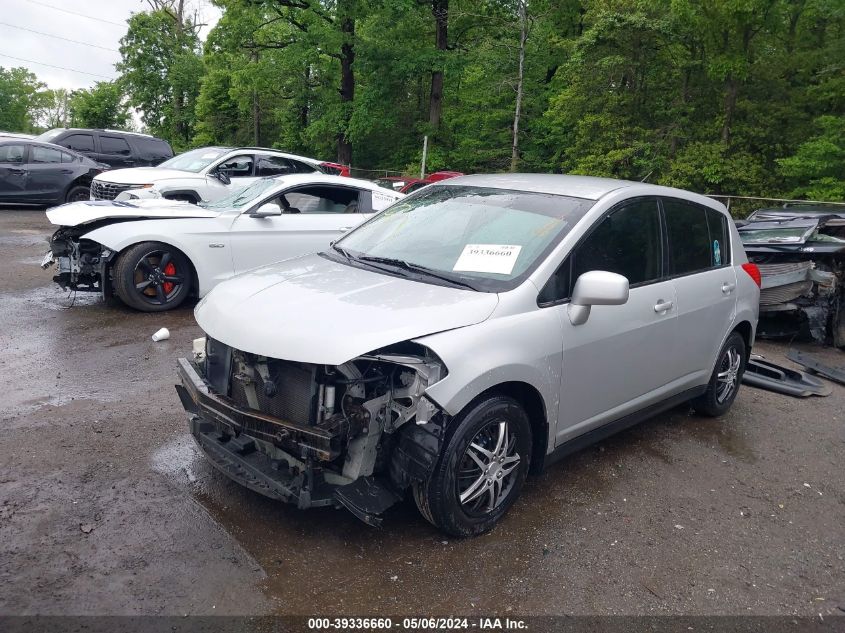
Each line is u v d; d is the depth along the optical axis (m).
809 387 6.29
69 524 3.23
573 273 3.68
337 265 3.93
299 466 3.11
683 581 3.20
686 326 4.53
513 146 28.42
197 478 3.75
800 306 7.82
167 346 6.17
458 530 3.29
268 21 29.23
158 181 11.37
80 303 7.60
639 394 4.29
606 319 3.81
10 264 9.59
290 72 30.41
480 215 4.05
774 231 8.52
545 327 3.44
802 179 21.03
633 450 4.69
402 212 4.47
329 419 2.97
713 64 22.11
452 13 27.97
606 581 3.15
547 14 28.19
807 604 3.12
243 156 12.84
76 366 5.49
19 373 5.24
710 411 5.29
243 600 2.80
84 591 2.77
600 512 3.78
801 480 4.43
